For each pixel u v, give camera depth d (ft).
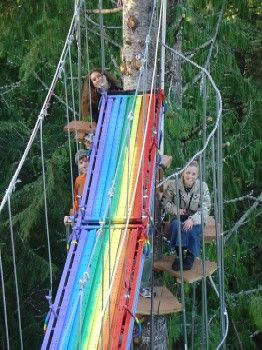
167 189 20.02
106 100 21.65
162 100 21.45
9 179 39.88
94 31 32.58
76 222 18.48
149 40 20.11
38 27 32.71
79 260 17.40
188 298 35.09
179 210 18.58
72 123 22.00
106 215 17.33
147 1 22.07
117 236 17.71
